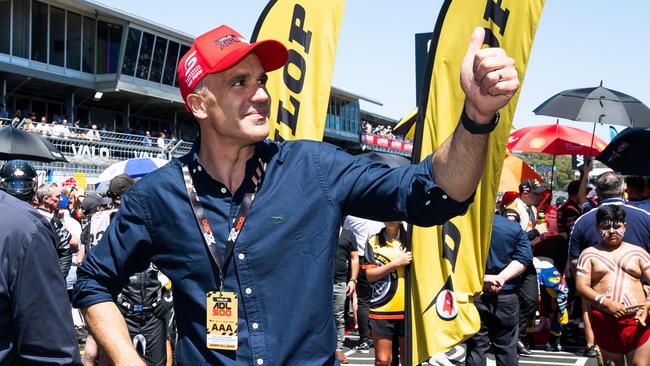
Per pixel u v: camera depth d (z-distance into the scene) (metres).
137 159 11.92
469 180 2.08
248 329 2.29
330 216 2.35
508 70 1.85
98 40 42.66
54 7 40.66
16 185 5.04
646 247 6.84
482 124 1.97
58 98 44.03
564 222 11.21
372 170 2.34
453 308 5.23
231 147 2.38
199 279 2.38
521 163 14.66
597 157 8.99
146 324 6.11
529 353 10.10
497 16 4.82
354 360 9.69
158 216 2.45
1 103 38.59
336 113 67.19
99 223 6.79
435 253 5.35
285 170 2.38
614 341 6.08
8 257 2.46
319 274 2.33
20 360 2.53
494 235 6.49
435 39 5.12
